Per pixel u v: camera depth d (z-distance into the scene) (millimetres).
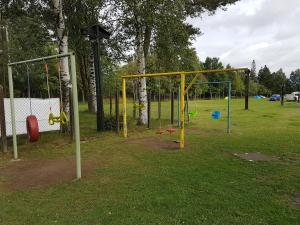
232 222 3717
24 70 18203
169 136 10195
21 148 8602
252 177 5410
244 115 18438
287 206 4152
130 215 3979
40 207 4371
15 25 14336
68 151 8016
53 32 14102
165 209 4125
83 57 20203
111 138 9922
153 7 11367
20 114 10062
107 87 28641
